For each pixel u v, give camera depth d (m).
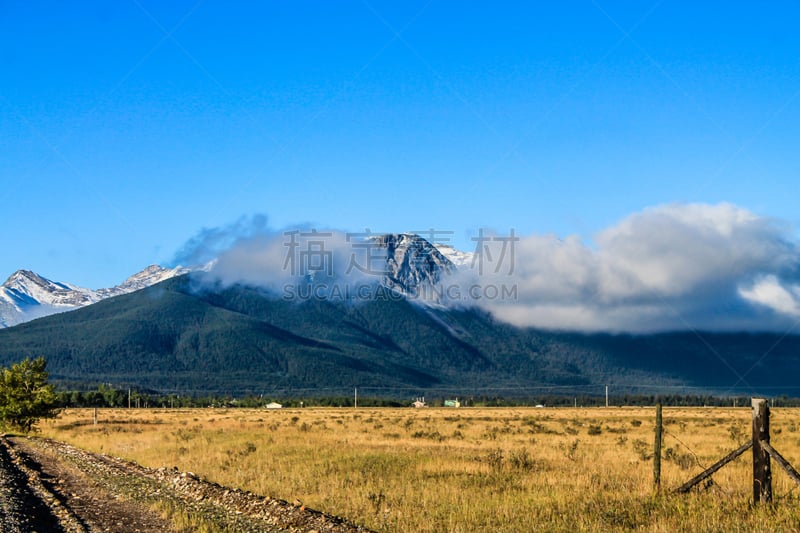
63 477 30.17
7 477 28.09
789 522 16.66
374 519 19.80
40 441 55.12
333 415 129.88
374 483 26.52
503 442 48.97
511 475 28.27
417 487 25.45
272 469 31.59
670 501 19.45
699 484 21.81
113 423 91.31
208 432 62.34
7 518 19.03
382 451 39.22
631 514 18.64
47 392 69.56
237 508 21.67
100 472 31.30
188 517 20.05
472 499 22.41
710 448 42.56
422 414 137.75
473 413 146.88
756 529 16.27
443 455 36.53
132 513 21.30
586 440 51.94
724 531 16.31
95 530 18.80
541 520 18.89
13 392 68.19
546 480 26.41
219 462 34.62
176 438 53.59
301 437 52.22
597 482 25.48
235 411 169.62
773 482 22.27
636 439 51.62
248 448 40.66
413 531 18.25
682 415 126.69
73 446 49.19
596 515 18.84
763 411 19.19
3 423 68.50
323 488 25.44
